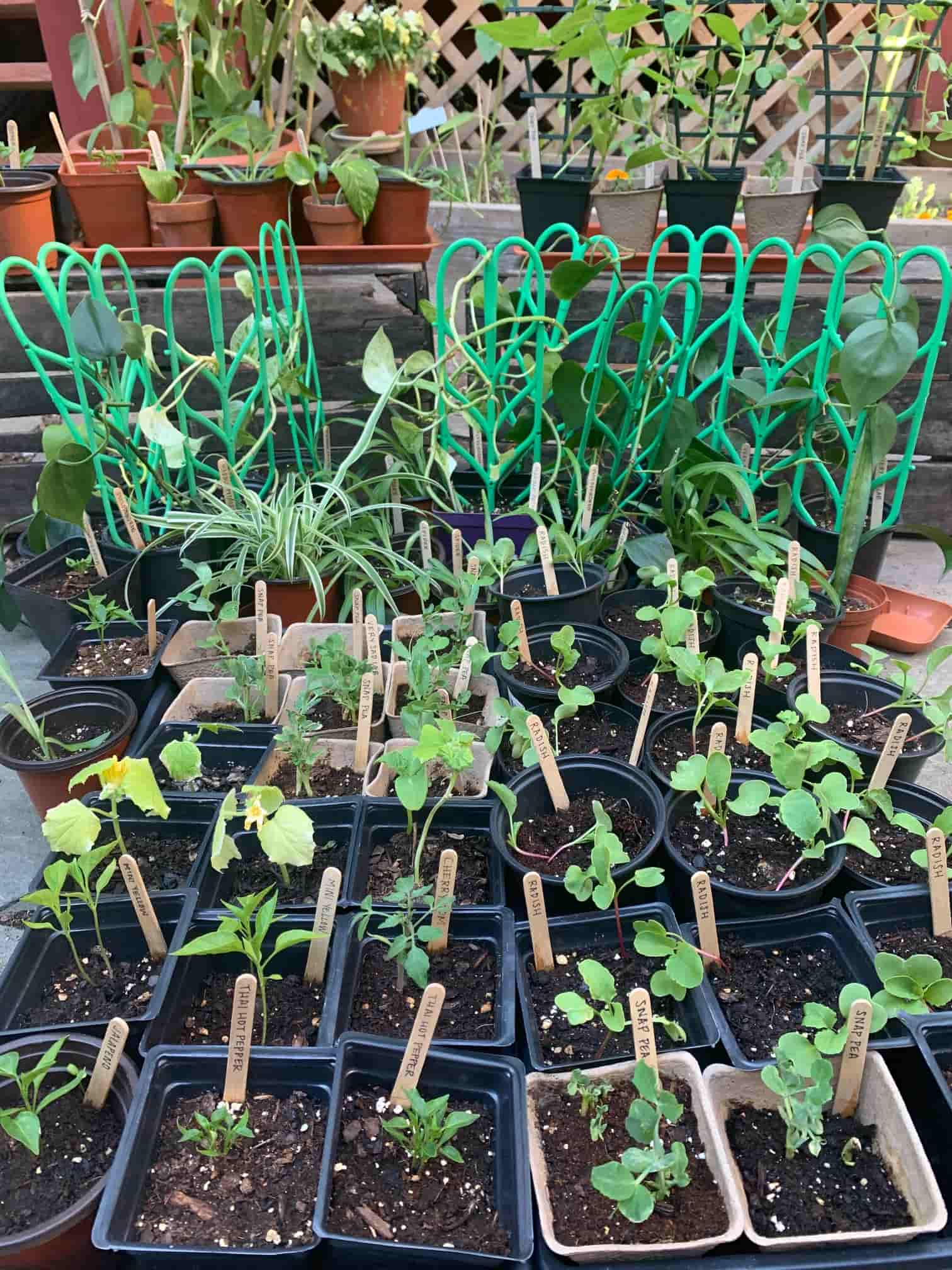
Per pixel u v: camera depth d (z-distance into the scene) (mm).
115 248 1877
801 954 1190
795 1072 946
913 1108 1047
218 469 2055
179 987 1133
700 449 2023
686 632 1592
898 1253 878
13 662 2090
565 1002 988
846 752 1291
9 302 2242
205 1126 943
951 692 1468
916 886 1238
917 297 2305
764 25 2256
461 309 2873
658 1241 890
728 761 1254
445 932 1178
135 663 1772
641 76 3402
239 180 2268
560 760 1416
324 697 1640
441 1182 949
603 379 1979
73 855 1310
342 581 2076
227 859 1030
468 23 3742
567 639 1516
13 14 3225
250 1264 869
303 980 1188
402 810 1385
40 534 2031
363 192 2238
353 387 2492
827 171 2418
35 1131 903
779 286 2715
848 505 1843
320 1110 1010
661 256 2330
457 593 1894
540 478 2090
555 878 1212
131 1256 879
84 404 1838
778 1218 925
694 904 1169
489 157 3312
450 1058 1020
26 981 1142
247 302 2348
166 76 2572
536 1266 891
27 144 3568
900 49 2271
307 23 2635
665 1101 919
